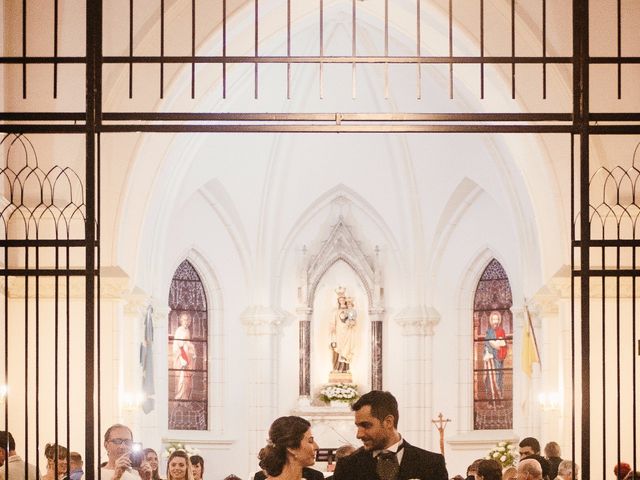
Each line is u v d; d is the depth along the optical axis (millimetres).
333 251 30438
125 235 22328
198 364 30312
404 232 30062
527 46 19312
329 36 26109
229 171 29000
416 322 29875
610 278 19219
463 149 28578
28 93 18109
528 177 22516
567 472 13961
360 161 29750
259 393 30000
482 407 30078
